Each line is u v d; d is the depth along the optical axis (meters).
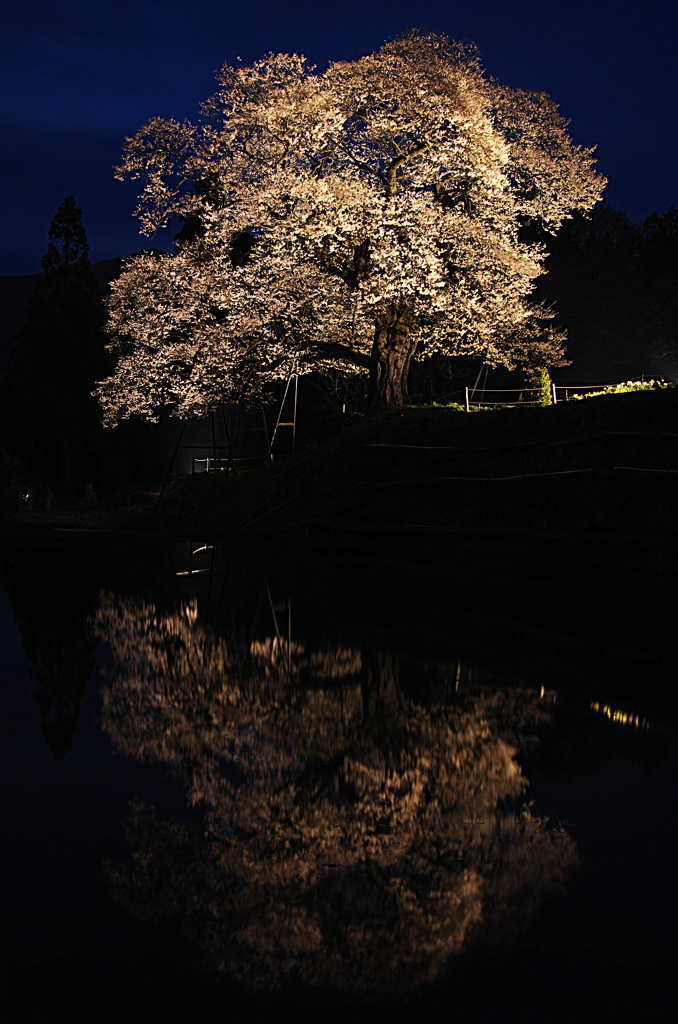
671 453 16.38
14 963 2.71
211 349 30.58
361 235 26.64
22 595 12.01
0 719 5.60
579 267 55.91
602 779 4.43
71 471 60.56
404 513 21.55
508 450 20.48
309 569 15.74
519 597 11.58
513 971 2.64
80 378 56.91
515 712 5.79
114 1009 2.44
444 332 30.20
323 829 3.76
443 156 25.97
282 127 26.50
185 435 56.75
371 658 7.68
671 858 3.45
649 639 8.48
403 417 27.00
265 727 5.46
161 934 2.88
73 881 3.26
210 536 23.30
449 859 3.47
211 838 3.68
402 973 2.64
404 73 25.47
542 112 29.58
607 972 2.63
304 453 30.23
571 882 3.25
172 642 8.45
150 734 5.28
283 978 2.60
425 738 5.21
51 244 58.66
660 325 51.75
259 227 28.75
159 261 32.50
